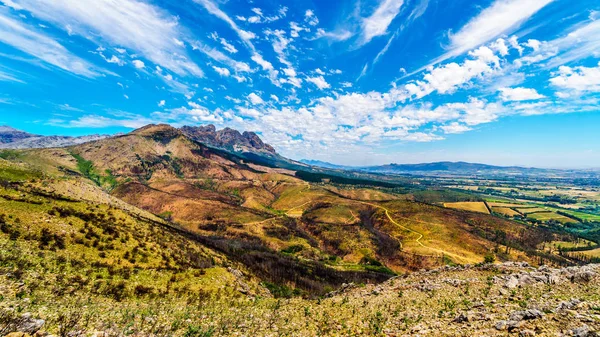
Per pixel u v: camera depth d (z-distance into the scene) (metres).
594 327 13.75
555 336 13.67
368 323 21.69
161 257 53.72
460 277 34.78
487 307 20.95
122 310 22.45
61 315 17.44
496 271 35.06
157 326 19.50
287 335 20.08
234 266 85.12
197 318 22.97
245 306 30.28
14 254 30.11
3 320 14.12
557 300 19.70
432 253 186.25
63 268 31.97
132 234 60.47
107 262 41.06
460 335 16.28
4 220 41.16
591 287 22.20
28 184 89.94
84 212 62.06
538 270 30.62
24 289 22.28
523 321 16.05
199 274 45.53
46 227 44.66
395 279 41.22
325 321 23.23
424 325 19.11
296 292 80.06
